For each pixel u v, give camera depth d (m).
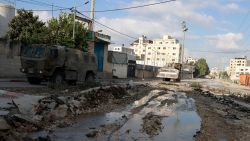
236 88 63.94
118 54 59.41
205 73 186.38
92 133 11.26
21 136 9.81
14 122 10.69
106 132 11.87
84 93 18.94
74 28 39.34
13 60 32.12
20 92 17.95
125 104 20.62
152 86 39.69
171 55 153.75
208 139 12.43
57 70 25.27
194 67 143.50
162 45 156.38
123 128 12.90
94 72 29.58
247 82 98.00
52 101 14.62
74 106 15.76
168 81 56.78
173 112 19.00
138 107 19.69
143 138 11.48
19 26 40.19
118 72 59.56
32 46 25.08
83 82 26.89
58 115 13.74
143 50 160.75
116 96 23.22
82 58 27.72
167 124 14.86
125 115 16.16
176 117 17.17
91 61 29.03
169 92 33.22
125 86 30.78
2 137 8.98
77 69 27.11
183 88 41.69
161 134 12.53
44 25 41.41
